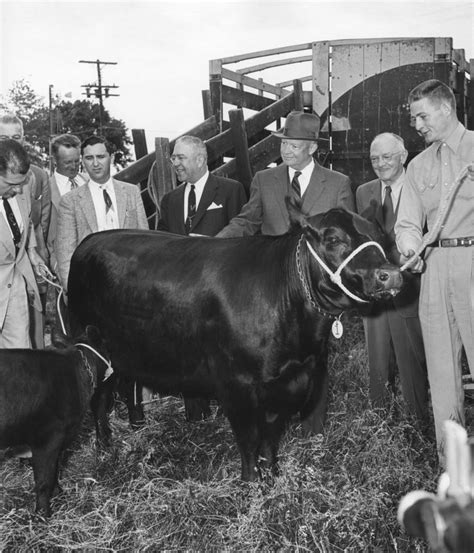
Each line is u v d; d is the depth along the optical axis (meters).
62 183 6.42
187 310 3.94
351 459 3.94
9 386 3.42
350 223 3.47
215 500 3.54
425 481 3.70
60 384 3.61
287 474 3.58
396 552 3.07
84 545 3.22
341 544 3.09
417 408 4.75
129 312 4.25
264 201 4.68
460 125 3.77
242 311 3.72
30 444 3.57
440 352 3.89
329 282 3.53
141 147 7.30
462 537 1.03
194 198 5.11
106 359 3.99
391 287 3.32
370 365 4.84
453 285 3.78
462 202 3.71
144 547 3.17
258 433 3.80
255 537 3.13
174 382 4.22
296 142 4.42
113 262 4.38
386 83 7.73
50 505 3.67
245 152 6.84
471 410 5.06
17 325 4.33
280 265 3.71
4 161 3.90
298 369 3.75
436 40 7.54
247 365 3.73
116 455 4.44
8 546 3.31
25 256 4.49
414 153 7.71
